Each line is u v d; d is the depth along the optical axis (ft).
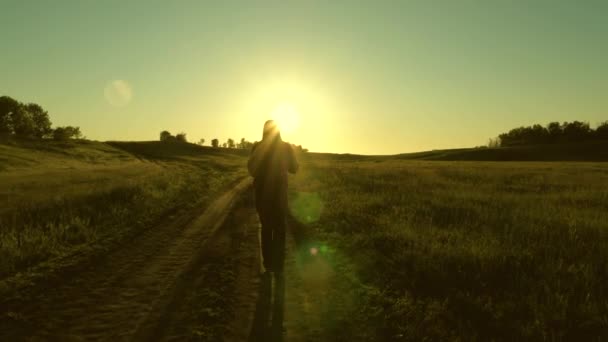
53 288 21.76
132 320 17.51
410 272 22.39
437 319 16.70
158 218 45.39
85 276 23.85
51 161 219.82
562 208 42.78
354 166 173.58
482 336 15.40
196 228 39.55
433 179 86.74
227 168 193.36
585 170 129.08
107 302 19.61
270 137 23.39
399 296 19.43
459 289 19.93
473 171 117.50
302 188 75.77
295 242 32.19
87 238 34.14
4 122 425.28
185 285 21.90
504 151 417.49
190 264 26.17
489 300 18.10
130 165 229.86
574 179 89.15
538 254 24.99
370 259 25.12
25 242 30.81
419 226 32.68
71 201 50.62
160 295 20.49
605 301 17.74
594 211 41.47
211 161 303.89
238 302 19.33
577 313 16.79
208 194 72.69
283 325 16.83
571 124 558.56
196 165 236.63
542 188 69.92
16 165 187.21
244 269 24.86
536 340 14.99
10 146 253.03
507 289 19.86
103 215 44.68
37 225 37.58
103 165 230.48
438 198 51.16
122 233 36.68
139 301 19.74
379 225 34.22
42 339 15.85
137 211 49.52
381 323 16.74
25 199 59.72
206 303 19.04
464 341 14.89
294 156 23.85
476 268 22.31
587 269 20.95
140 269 25.25
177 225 41.16
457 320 16.57
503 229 31.91
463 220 36.11
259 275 23.62
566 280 20.29
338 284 21.66
